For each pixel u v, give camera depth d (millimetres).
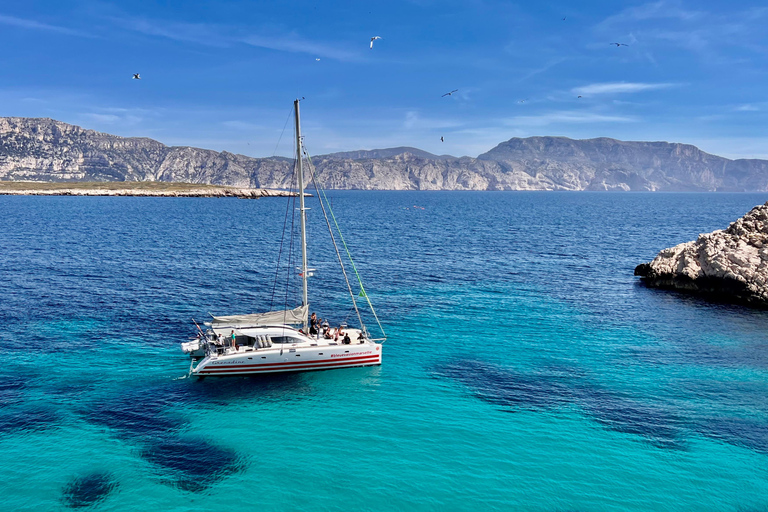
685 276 55250
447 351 35719
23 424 24297
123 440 23281
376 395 28500
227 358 30344
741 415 26391
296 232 109750
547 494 19859
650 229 128875
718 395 28750
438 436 24062
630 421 25625
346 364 32344
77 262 66062
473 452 22672
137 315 42812
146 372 30938
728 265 51812
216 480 20484
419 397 28297
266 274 61656
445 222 146500
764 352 35750
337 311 45938
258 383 30000
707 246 55219
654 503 19469
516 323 42469
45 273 58375
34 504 18797
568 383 30281
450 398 28156
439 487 20172
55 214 141000
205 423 25062
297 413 26266
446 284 57562
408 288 55375
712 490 20281
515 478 20797
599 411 26688
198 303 47406
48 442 22844
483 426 25000
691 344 37438
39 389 28125
